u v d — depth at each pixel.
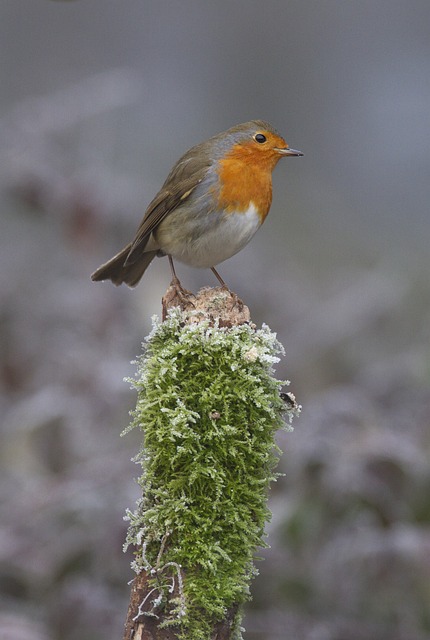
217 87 27.03
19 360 10.55
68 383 10.02
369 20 28.73
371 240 21.73
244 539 5.86
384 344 12.77
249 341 6.02
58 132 11.08
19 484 10.09
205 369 5.94
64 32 25.42
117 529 9.16
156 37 26.89
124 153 19.06
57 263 11.95
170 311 6.16
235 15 28.11
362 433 9.19
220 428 5.86
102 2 26.41
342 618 9.83
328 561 9.41
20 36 24.83
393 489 9.15
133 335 10.66
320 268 19.67
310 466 9.09
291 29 28.28
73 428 9.95
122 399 9.94
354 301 12.09
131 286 9.55
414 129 26.80
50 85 23.83
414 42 28.52
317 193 24.02
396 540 9.16
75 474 9.52
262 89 27.34
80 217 10.73
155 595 5.81
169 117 25.14
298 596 9.84
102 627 9.22
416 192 25.42
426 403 9.82
